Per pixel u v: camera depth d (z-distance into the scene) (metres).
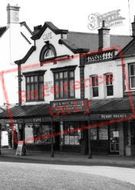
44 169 22.06
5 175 18.25
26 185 16.22
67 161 35.62
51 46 44.38
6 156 41.62
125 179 22.52
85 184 17.34
